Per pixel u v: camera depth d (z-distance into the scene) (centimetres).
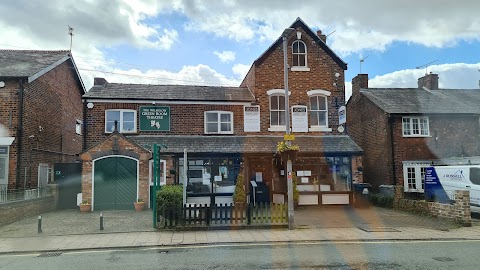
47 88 2050
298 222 1448
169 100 1975
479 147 2217
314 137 2022
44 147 2009
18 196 1520
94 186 1741
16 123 1748
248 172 1905
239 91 2173
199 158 1859
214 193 1839
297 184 1912
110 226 1335
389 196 1906
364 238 1152
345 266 832
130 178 1766
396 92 2508
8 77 1747
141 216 1548
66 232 1238
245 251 988
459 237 1176
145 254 963
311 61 2103
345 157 1967
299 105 2061
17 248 1027
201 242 1091
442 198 1789
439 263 858
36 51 2278
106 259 912
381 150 2206
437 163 2119
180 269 816
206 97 2027
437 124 2197
